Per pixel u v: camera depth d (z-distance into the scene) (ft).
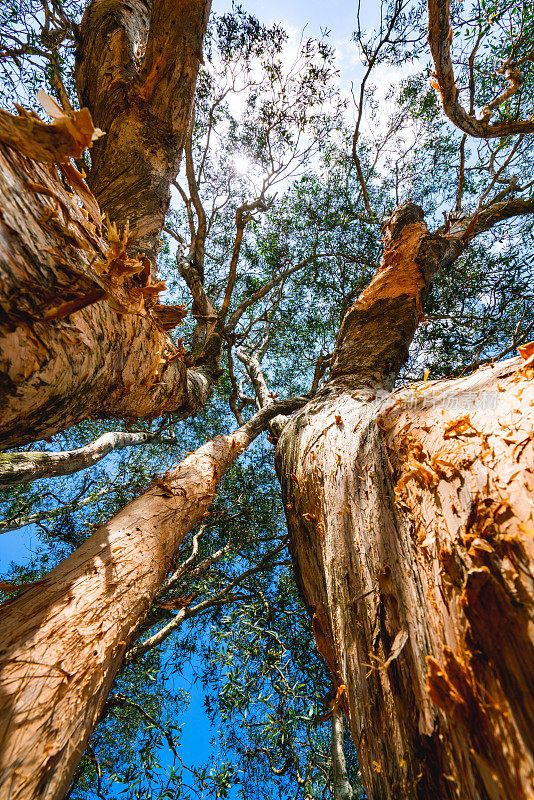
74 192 4.40
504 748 1.94
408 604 3.14
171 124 9.19
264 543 19.83
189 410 10.21
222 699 12.78
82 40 10.10
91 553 5.11
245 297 22.11
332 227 19.67
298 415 8.29
